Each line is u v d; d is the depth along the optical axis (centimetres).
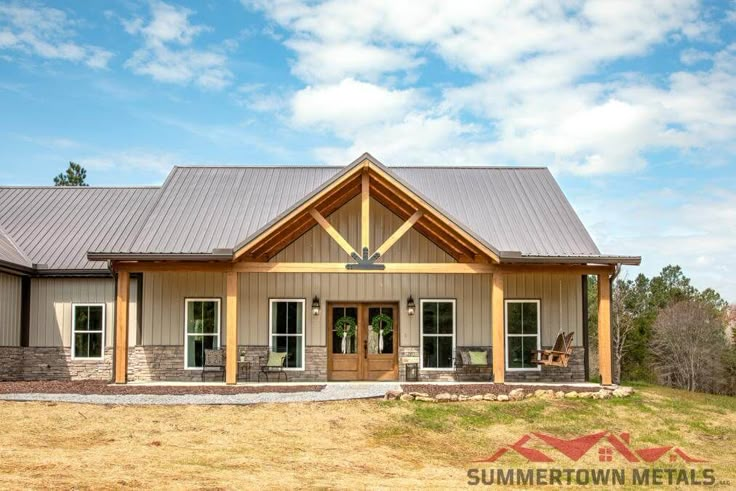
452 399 1623
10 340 2042
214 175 2298
